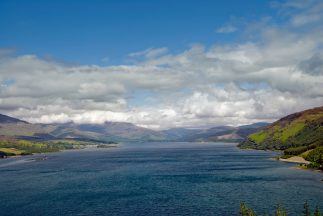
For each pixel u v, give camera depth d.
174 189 185.62
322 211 130.00
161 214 131.38
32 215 134.38
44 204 152.62
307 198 153.25
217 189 182.00
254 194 165.25
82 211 139.00
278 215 118.62
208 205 144.25
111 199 161.75
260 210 133.50
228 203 147.12
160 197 164.25
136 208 142.12
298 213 128.12
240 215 126.69
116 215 131.38
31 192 183.00
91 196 169.88
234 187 186.88
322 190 172.38
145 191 181.50
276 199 152.50
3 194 178.12
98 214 133.75
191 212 133.25
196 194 169.50
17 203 155.38
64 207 146.38
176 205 145.88
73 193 178.62
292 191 170.75
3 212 139.62
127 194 173.75
